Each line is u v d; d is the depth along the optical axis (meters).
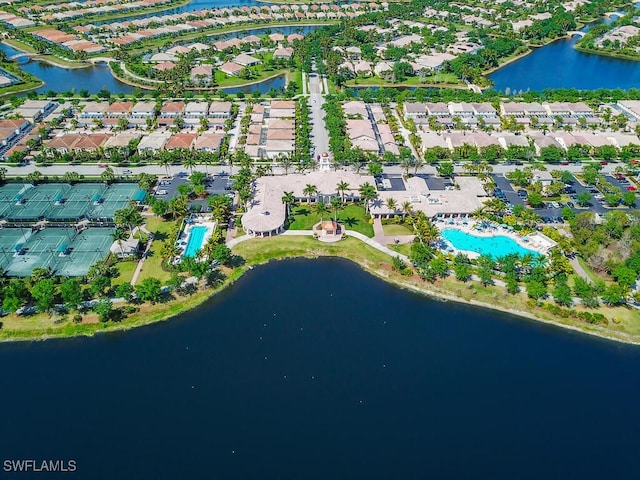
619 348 172.62
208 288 192.88
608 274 199.75
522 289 194.00
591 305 184.00
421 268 199.88
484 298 190.12
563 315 182.12
